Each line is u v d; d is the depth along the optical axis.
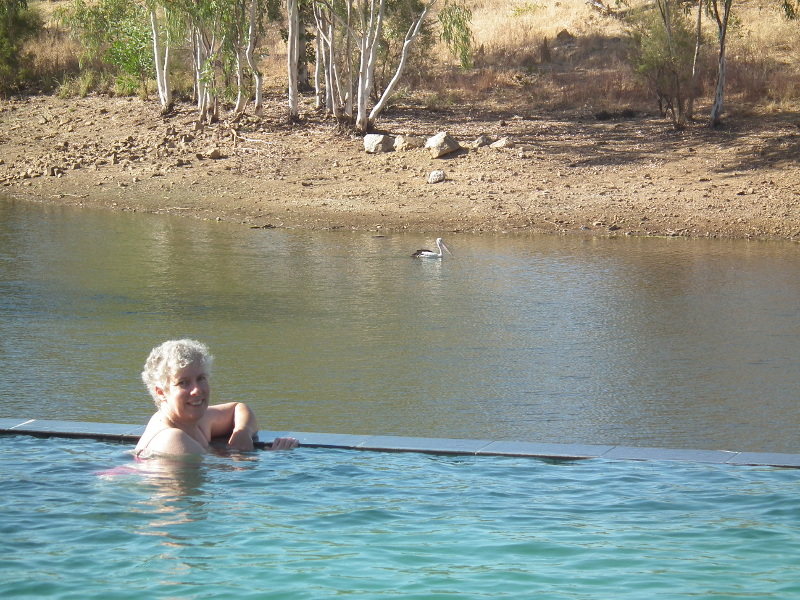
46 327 15.74
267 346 14.69
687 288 20.23
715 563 5.24
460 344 14.99
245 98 43.31
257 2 44.97
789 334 15.70
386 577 5.03
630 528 5.92
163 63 48.31
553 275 21.97
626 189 33.31
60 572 5.15
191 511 6.35
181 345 8.00
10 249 24.67
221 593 4.82
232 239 27.30
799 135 38.31
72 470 7.41
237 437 8.18
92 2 58.06
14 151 41.59
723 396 11.91
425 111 45.81
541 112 45.19
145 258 23.67
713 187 33.06
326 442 8.30
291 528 5.96
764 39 51.00
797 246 26.75
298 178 35.97
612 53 51.75
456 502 6.56
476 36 56.25
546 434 10.26
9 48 50.53
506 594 4.76
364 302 18.55
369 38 40.47
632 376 12.98
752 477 7.27
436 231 29.41
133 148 40.62
